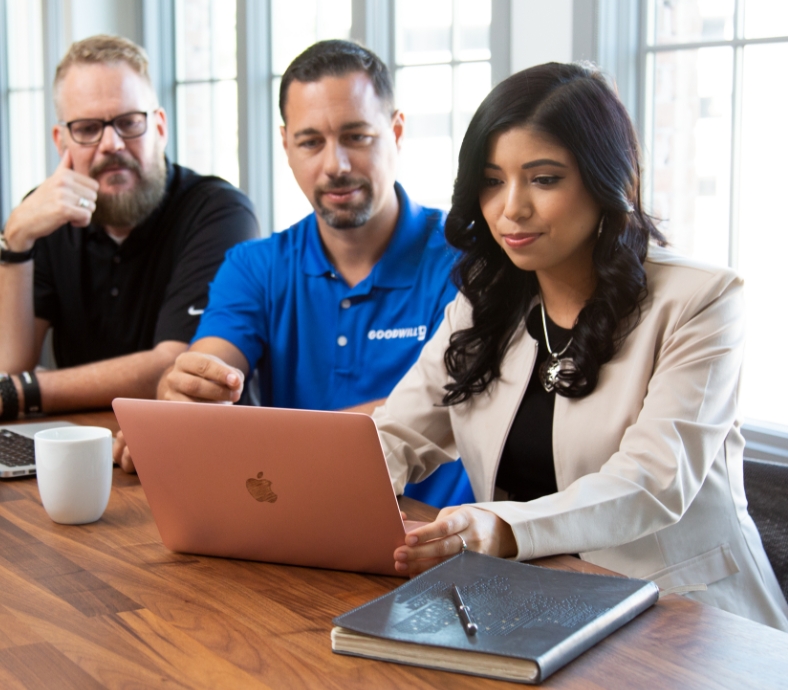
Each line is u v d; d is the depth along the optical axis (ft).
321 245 6.92
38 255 8.43
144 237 8.18
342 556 3.47
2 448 5.35
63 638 2.87
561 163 4.23
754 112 7.67
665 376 4.17
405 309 6.70
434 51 9.95
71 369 6.90
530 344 4.84
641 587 3.03
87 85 7.80
